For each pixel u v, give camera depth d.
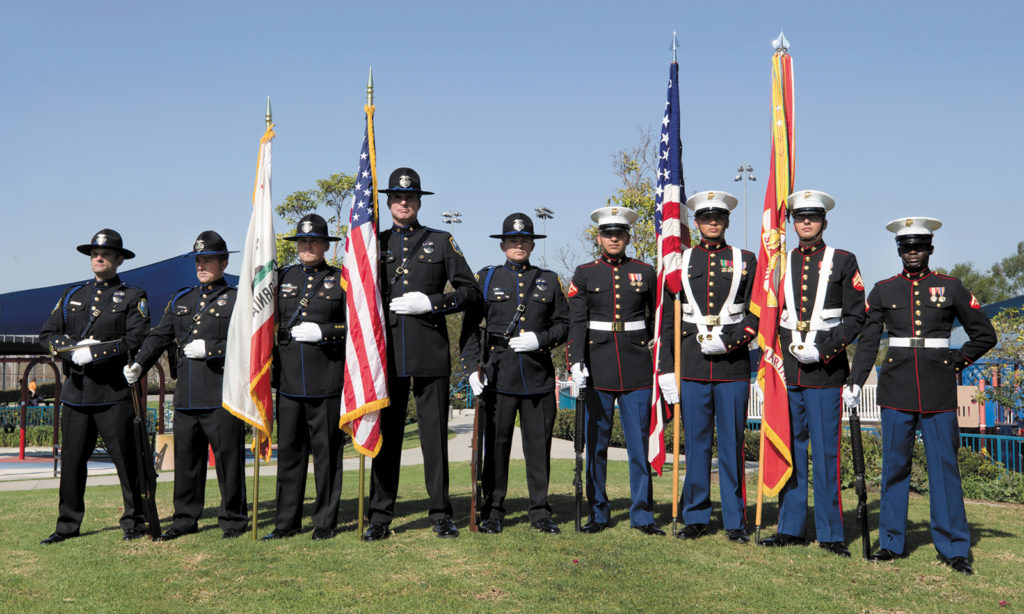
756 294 6.39
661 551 5.87
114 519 7.41
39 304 17.53
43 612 4.66
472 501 6.43
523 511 7.51
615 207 6.70
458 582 5.09
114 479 13.67
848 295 6.14
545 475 6.63
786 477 6.20
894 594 5.05
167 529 6.82
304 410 6.44
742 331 6.27
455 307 6.33
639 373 6.60
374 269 6.23
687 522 6.45
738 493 6.38
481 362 6.37
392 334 6.34
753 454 15.91
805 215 6.24
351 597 4.84
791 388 6.26
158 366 13.31
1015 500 10.17
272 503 8.46
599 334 6.64
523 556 5.67
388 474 6.41
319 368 6.36
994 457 14.05
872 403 21.16
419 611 4.60
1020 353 14.19
